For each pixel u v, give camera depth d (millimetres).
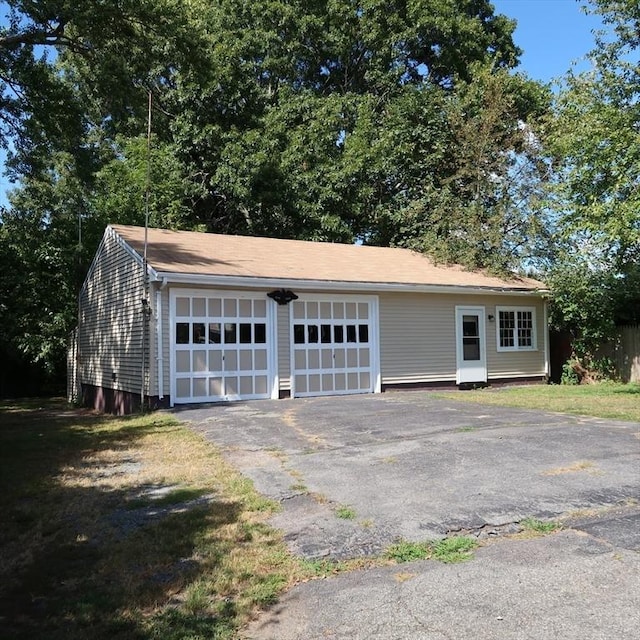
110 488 6660
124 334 14664
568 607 3541
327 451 7645
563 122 16344
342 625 3504
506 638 3246
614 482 5832
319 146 24312
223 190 24328
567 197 15484
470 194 22578
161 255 13680
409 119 24234
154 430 10086
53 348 21781
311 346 14516
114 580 4281
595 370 18281
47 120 15758
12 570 4566
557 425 8828
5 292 21391
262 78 27484
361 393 15172
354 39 26797
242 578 4188
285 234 25172
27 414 16312
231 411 11586
